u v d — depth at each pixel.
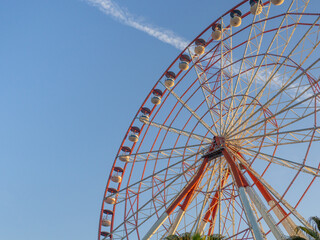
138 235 34.53
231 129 35.91
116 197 41.44
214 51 40.00
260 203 29.23
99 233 39.56
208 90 38.88
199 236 22.73
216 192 34.78
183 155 37.62
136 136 44.25
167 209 32.72
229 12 39.78
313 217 20.89
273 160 32.88
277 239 26.83
